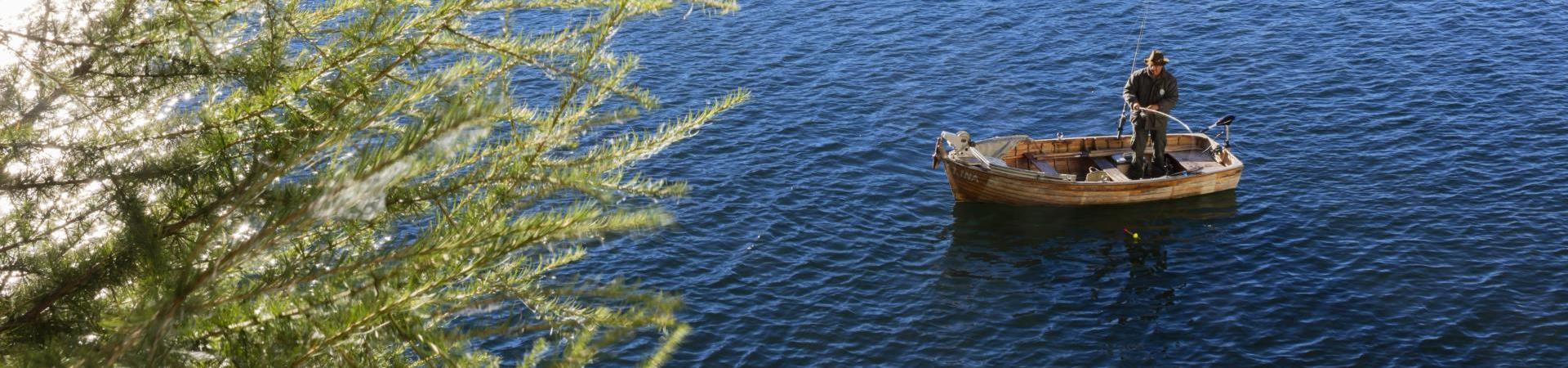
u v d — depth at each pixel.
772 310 22.16
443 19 5.64
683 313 21.73
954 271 24.20
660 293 4.67
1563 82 34.84
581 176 4.99
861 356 20.86
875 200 27.50
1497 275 23.00
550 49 5.63
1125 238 25.92
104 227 4.93
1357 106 33.44
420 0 5.89
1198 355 20.88
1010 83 36.44
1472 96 33.88
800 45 39.97
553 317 4.84
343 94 5.68
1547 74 35.62
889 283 23.53
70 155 4.93
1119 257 25.03
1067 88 36.09
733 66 37.56
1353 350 20.69
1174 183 27.30
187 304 3.65
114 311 4.59
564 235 4.34
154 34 5.21
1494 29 40.31
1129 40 40.41
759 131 31.58
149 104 5.64
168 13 5.26
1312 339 21.12
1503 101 33.38
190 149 5.14
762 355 20.70
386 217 5.16
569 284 4.80
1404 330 21.19
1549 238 24.55
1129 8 44.00
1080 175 29.64
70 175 4.88
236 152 5.34
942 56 38.91
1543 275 22.94
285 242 4.51
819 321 21.84
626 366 19.72
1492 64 36.69
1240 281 23.58
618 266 23.38
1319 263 24.08
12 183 4.76
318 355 4.46
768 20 42.78
